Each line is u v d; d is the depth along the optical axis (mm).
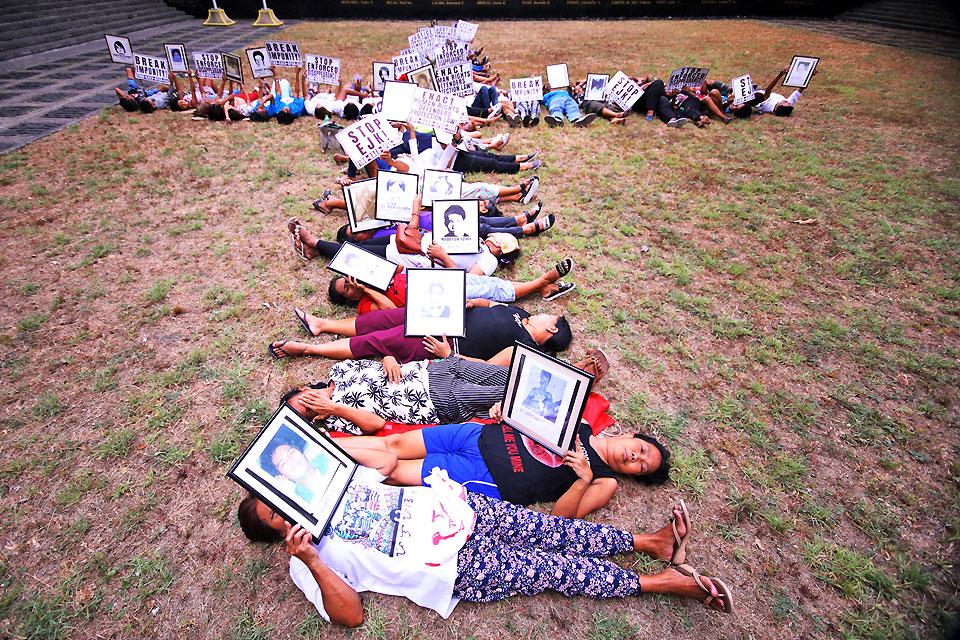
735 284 4922
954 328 4426
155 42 15008
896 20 19938
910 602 2611
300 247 4992
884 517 2992
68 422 3430
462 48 9461
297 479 2416
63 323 4273
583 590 2510
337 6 21188
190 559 2721
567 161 7477
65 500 2947
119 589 2580
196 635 2430
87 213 5844
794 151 7816
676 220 5969
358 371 3309
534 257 5215
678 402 3725
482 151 7332
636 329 4383
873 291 4871
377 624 2459
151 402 3578
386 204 5125
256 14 20672
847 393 3807
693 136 8477
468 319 3842
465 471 2895
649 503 3062
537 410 2850
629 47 15539
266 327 4285
